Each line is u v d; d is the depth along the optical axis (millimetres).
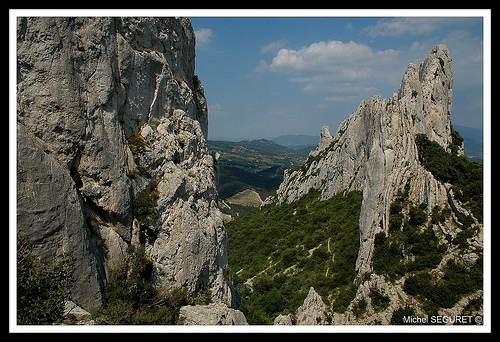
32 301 15031
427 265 30938
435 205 35688
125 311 17797
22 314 14703
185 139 26328
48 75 17250
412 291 29406
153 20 24859
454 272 29062
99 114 19469
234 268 65188
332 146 96688
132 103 22375
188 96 28859
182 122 26797
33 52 16812
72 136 18141
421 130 43531
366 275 35781
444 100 47906
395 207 37062
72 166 18594
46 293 15375
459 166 38125
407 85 45000
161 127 24750
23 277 14930
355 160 76438
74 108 18062
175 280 22219
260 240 72188
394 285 30719
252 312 32125
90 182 19125
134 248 21328
